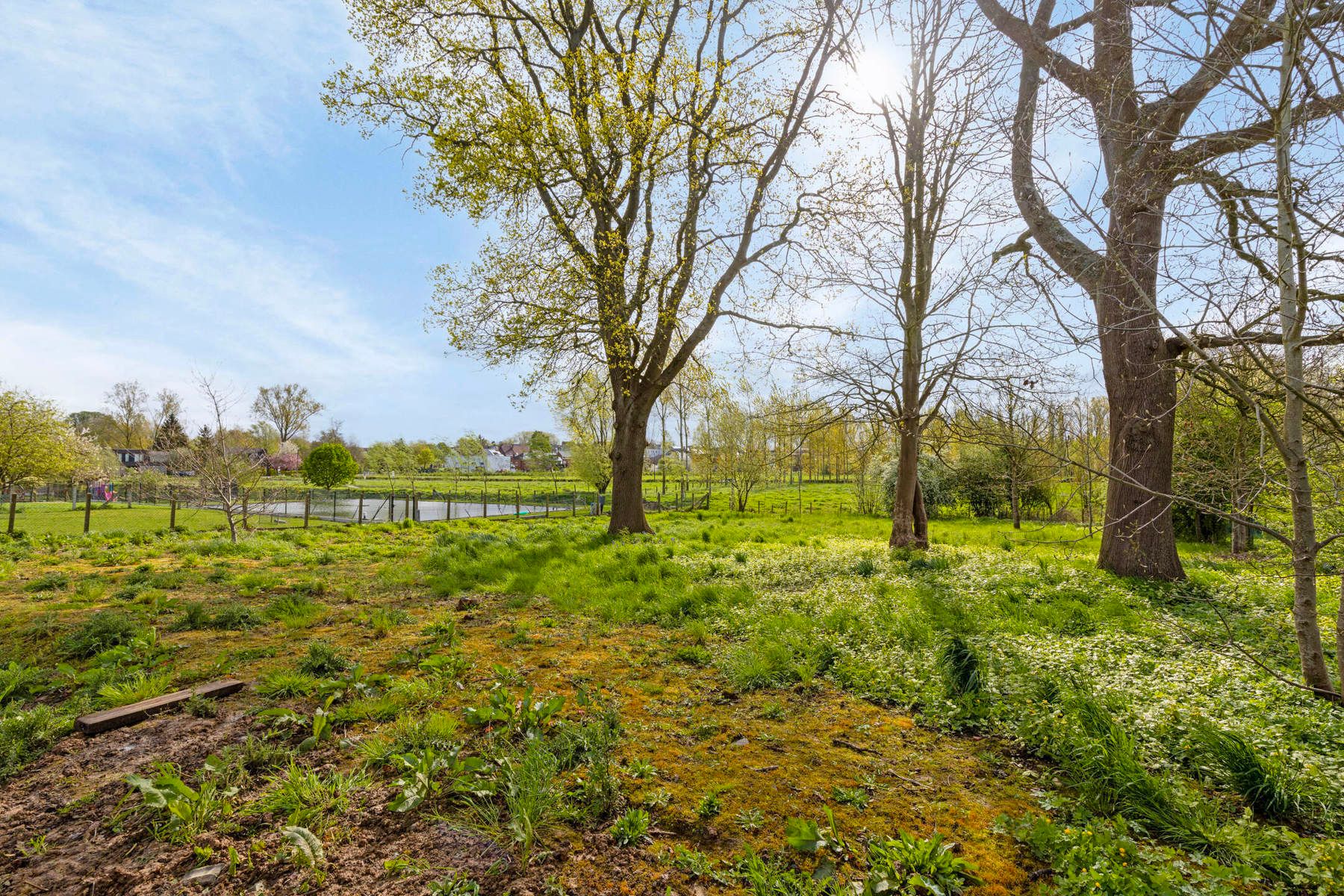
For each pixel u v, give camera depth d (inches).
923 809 131.4
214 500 772.0
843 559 454.3
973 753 159.0
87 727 158.6
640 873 109.5
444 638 249.1
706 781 141.8
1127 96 208.5
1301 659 181.2
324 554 488.4
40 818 122.4
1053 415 423.5
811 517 1089.4
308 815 121.2
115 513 1046.4
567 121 631.2
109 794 130.3
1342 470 250.5
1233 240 173.8
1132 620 269.9
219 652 229.3
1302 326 160.2
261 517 1057.5
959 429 420.5
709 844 118.5
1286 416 171.5
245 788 133.6
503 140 588.4
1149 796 127.9
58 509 1118.4
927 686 197.6
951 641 226.5
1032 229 414.3
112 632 238.2
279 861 109.4
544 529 764.6
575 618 294.5
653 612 299.3
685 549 539.5
